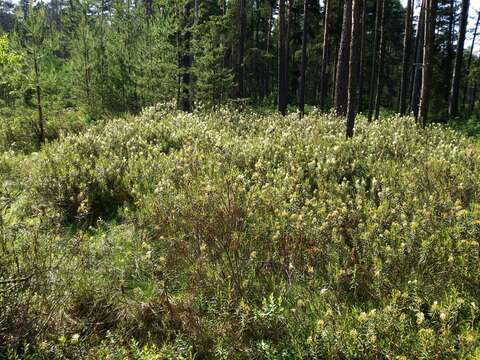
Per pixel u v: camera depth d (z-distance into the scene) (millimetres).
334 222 4945
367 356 3148
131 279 4578
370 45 37062
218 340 3436
